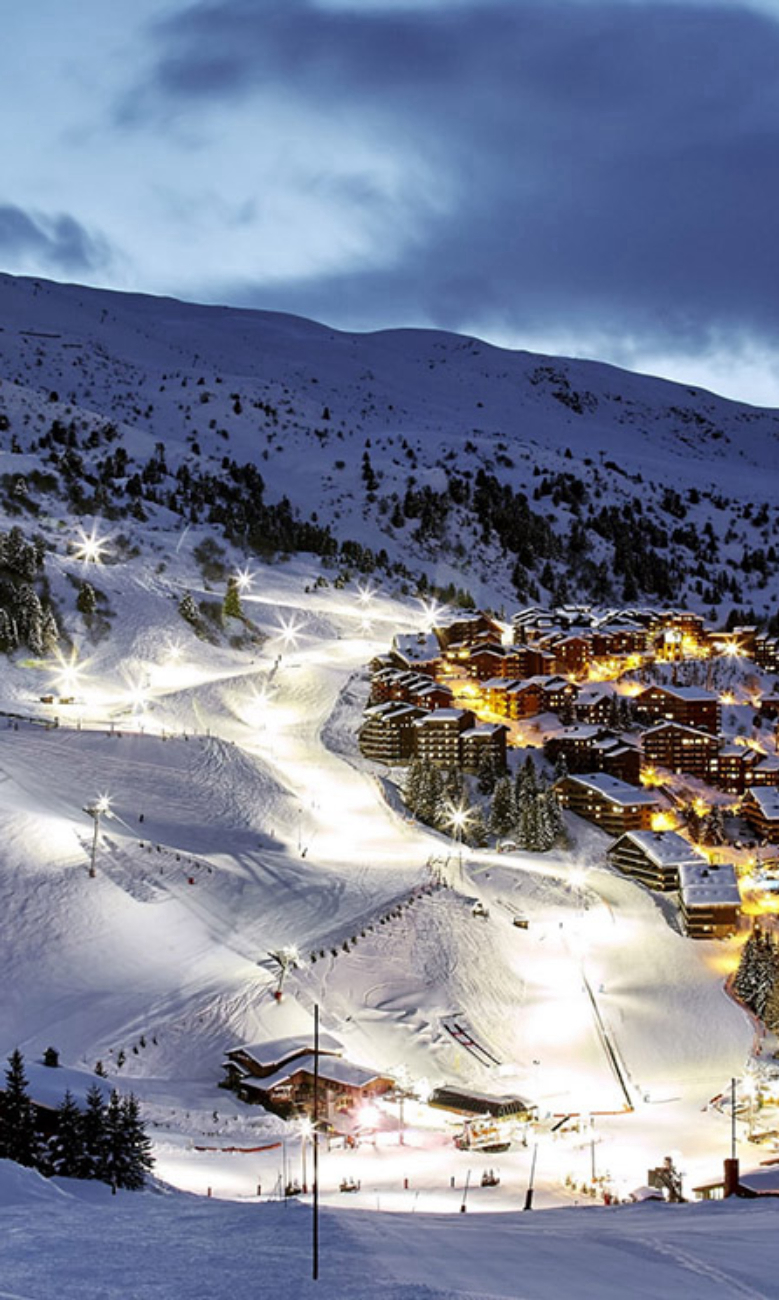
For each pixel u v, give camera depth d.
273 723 173.25
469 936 106.56
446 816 142.50
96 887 99.31
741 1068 91.31
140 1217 32.16
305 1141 69.00
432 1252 27.66
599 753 169.62
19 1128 48.44
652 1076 89.50
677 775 174.50
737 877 133.88
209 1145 65.56
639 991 104.50
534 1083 85.38
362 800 147.38
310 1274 23.64
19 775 121.12
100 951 90.94
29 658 173.62
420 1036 88.12
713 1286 24.92
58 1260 25.42
